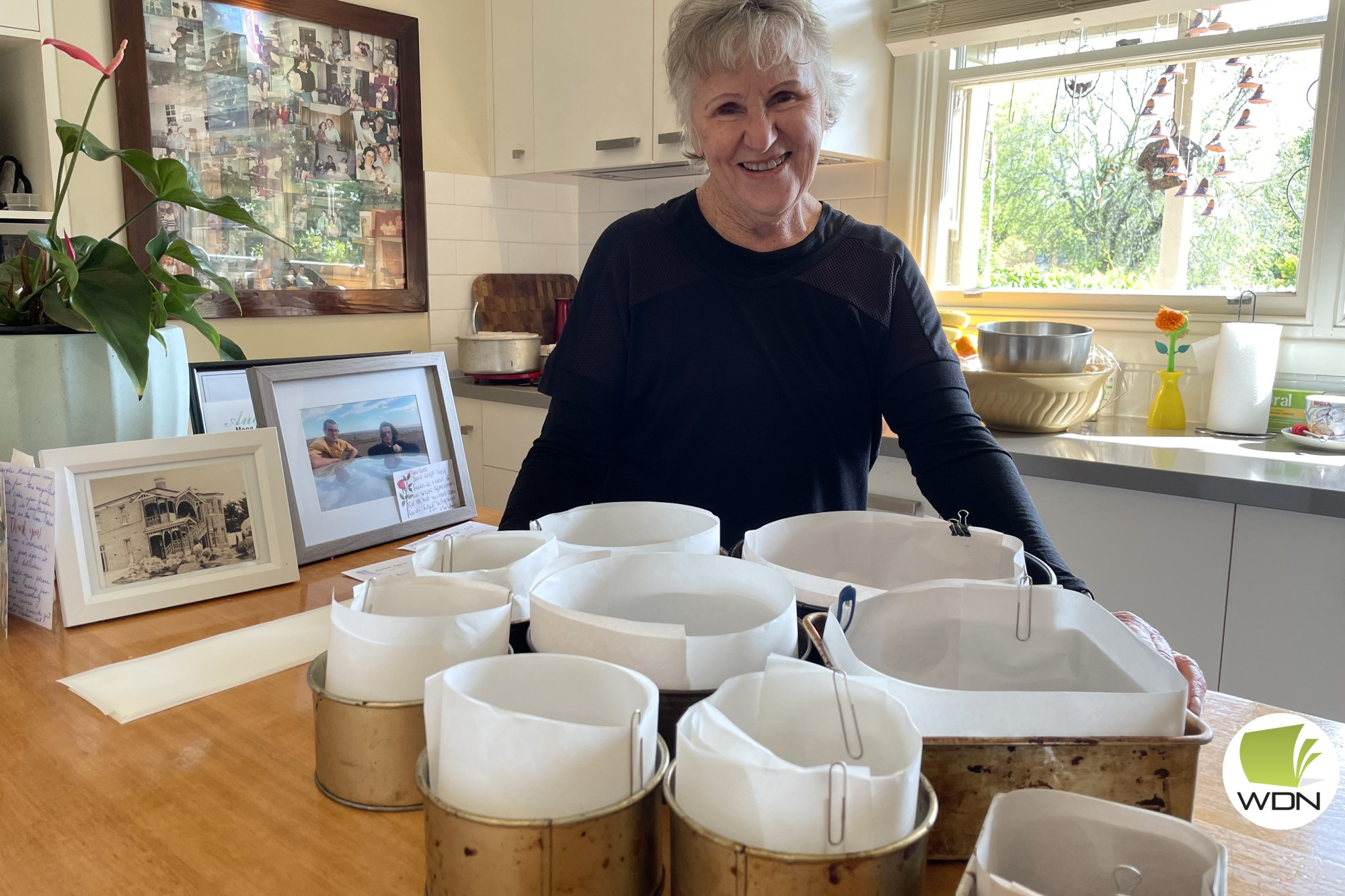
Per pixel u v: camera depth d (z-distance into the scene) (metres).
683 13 1.26
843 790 0.45
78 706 0.83
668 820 0.63
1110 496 1.96
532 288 3.37
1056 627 0.66
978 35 2.47
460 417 3.09
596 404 1.37
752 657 0.60
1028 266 2.71
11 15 2.09
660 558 0.72
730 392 1.34
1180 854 0.47
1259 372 2.23
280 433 1.25
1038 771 0.55
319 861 0.60
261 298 2.67
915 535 0.86
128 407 1.13
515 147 3.12
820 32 1.24
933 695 0.56
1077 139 2.58
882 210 2.85
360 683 0.65
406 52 2.94
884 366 1.34
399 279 3.01
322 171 2.78
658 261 1.35
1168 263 2.49
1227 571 1.84
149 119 2.41
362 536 1.31
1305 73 2.23
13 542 1.04
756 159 1.23
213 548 1.13
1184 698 0.55
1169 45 2.37
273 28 2.63
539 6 2.99
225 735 0.77
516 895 0.49
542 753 0.49
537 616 0.64
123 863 0.60
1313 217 2.23
